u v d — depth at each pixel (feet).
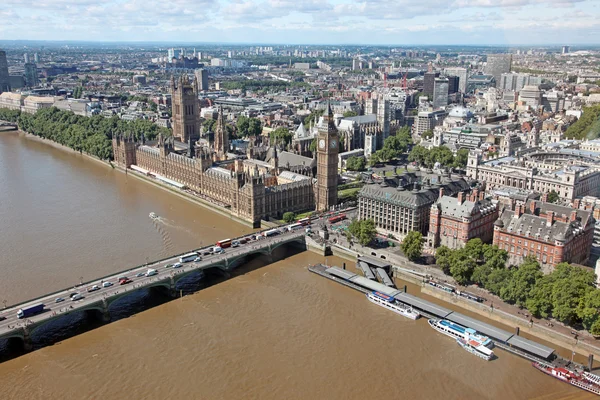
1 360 604.90
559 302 644.69
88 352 620.49
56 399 542.16
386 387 562.66
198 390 556.51
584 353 611.88
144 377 576.20
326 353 619.67
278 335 655.76
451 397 547.49
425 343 640.58
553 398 545.03
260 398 545.44
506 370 589.32
